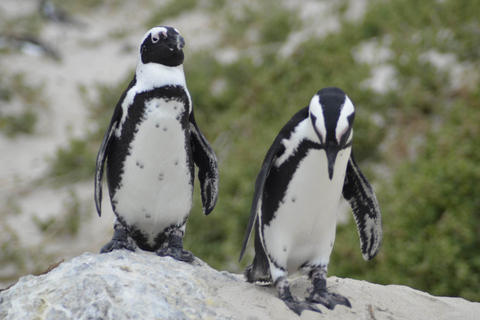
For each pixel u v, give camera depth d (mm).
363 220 10719
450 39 27500
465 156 20375
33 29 49781
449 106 23688
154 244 11656
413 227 18547
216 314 8617
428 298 10953
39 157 30844
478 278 16531
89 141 30672
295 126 9031
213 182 11625
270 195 9461
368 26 31578
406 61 26422
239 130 27016
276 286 9562
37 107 35094
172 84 10117
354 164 10109
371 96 25078
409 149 22438
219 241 21344
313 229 9461
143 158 10305
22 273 21797
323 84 27203
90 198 26469
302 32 35625
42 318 8758
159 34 10211
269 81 29875
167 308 8602
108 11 59844
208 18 46188
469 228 17609
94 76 40219
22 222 25406
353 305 9617
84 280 9086
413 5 31922
